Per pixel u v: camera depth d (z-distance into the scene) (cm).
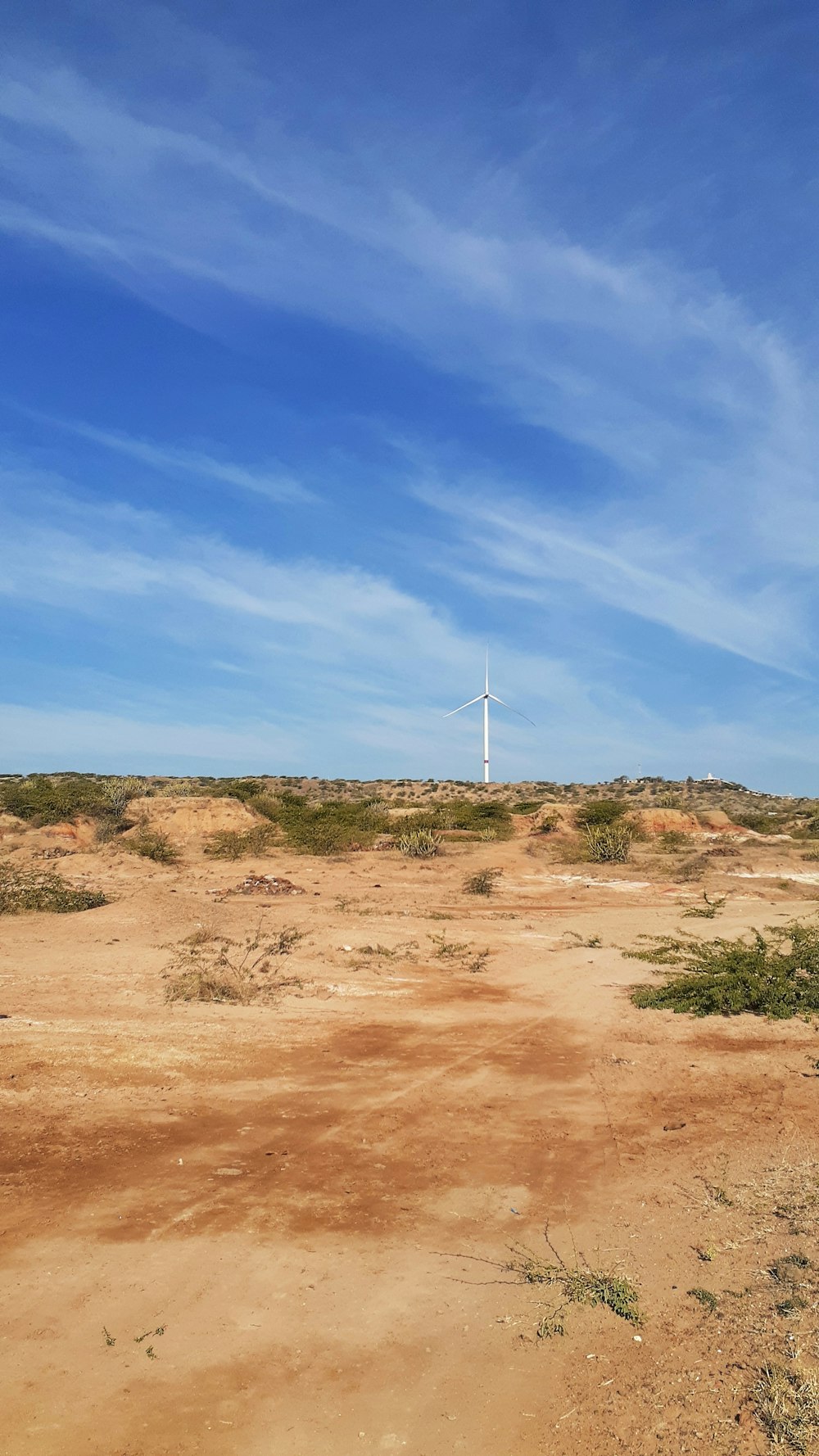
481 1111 893
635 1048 1114
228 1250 614
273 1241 629
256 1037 1133
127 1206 676
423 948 1708
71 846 3350
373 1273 589
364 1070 1011
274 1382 482
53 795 3844
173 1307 548
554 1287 569
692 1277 578
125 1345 510
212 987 1331
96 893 2114
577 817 4341
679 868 3111
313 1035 1148
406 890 2588
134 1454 429
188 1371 489
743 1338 502
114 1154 771
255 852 3338
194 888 2506
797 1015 1263
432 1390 477
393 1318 539
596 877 2955
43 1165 745
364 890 2570
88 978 1420
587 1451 430
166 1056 1041
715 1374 475
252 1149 791
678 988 1332
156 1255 606
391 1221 662
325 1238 634
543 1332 522
